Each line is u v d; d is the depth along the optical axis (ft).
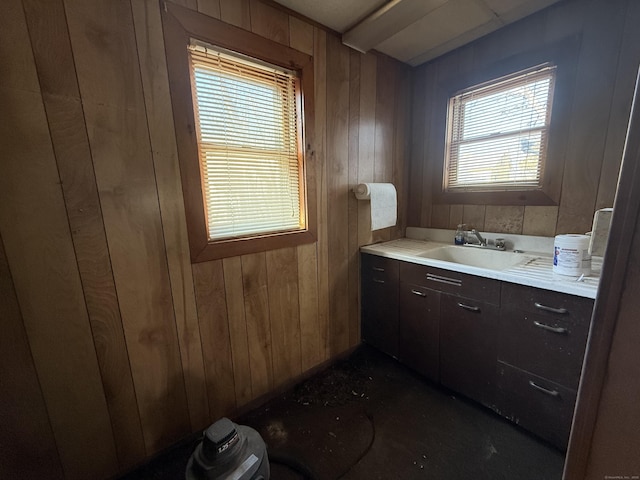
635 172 1.24
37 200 3.15
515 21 5.49
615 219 1.32
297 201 5.62
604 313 1.40
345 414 5.18
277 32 4.75
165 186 3.96
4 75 2.86
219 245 4.55
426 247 6.74
